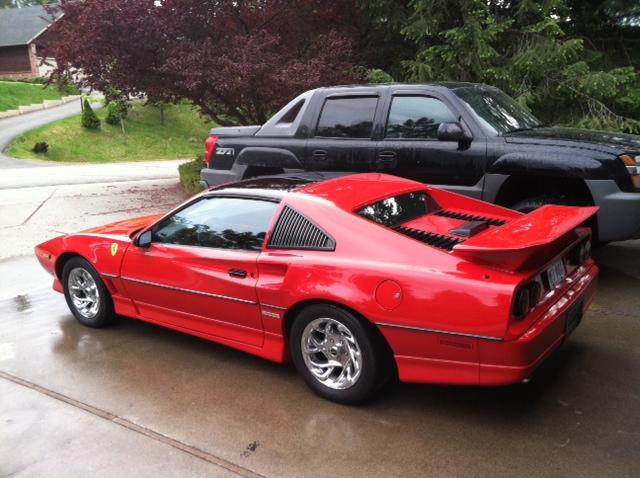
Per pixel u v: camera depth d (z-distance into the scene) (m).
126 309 4.67
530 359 2.93
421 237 3.49
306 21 11.78
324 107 6.39
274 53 10.95
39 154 35.31
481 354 2.95
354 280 3.25
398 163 5.84
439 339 3.04
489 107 5.82
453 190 5.57
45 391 3.82
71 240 4.92
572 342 4.25
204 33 11.30
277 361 3.76
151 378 3.95
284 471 2.88
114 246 4.57
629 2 10.12
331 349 3.46
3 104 47.31
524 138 5.29
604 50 11.12
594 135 5.44
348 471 2.85
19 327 5.03
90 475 2.93
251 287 3.68
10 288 6.20
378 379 3.33
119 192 13.35
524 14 10.09
